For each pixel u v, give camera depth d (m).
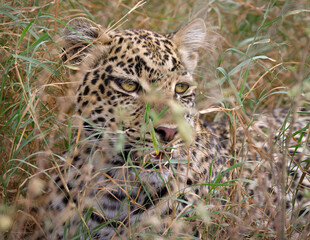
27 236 8.22
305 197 7.04
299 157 10.41
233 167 7.46
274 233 7.75
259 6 13.70
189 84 8.55
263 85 10.41
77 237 7.04
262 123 10.84
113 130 7.94
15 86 9.45
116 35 8.39
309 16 13.25
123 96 8.03
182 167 8.28
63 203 7.99
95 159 8.07
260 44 9.52
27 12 10.22
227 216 8.19
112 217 7.97
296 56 12.73
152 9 13.95
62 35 8.84
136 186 7.99
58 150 9.17
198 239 7.12
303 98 8.06
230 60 12.34
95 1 12.79
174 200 7.28
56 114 9.28
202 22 9.36
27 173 8.16
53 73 8.39
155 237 7.05
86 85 8.17
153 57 8.04
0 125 8.84
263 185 7.50
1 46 9.65
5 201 7.65
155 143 6.87
